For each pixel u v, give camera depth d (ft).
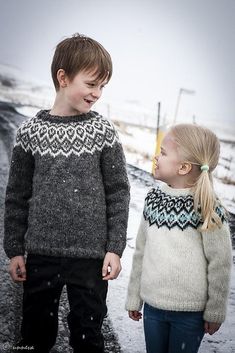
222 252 5.48
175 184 6.05
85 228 5.88
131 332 7.20
